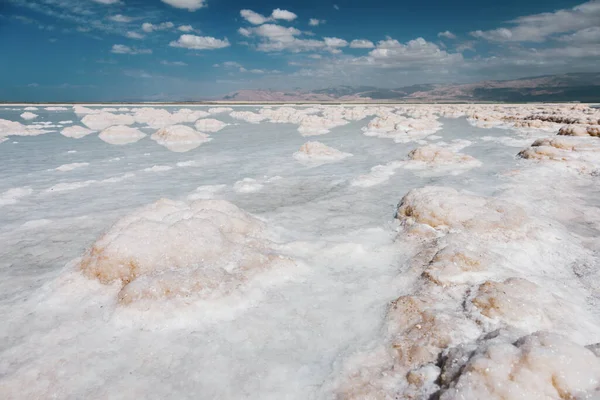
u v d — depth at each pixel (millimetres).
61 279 6070
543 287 5480
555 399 3039
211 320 5012
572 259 6680
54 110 53562
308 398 3750
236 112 51219
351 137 24531
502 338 3883
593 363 3234
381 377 3912
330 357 4340
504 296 4816
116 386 3895
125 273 6008
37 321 5082
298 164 15773
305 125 31656
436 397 3420
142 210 8016
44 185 12203
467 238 7008
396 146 20203
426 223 7961
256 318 5098
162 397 3762
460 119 38062
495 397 3100
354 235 8047
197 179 13227
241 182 12547
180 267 6090
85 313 5266
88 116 34406
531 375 3154
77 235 8250
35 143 21297
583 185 11281
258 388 3885
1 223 8930
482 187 11328
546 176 12305
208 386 3908
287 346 4543
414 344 4312
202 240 6578
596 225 8320
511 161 15070
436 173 13469
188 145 21172
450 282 5523
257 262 6355
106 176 13523
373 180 12664
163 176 13641
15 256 7203
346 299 5566
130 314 5023
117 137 23953
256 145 21109
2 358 4316
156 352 4430
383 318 5027
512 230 7336
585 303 5305
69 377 4016
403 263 6617
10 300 5637
